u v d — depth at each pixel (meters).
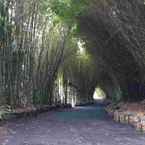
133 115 10.48
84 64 29.41
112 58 14.84
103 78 29.47
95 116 15.00
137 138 7.33
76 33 16.19
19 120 11.53
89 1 11.24
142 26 10.08
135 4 9.80
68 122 11.44
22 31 12.95
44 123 10.85
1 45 11.88
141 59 10.99
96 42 15.21
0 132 7.98
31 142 6.51
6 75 12.27
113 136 7.64
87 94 31.72
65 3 12.02
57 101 23.97
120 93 19.45
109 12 10.78
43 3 13.66
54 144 6.32
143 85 15.34
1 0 10.87
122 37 12.48
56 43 19.58
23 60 13.99
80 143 6.50
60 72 24.06
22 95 13.88
